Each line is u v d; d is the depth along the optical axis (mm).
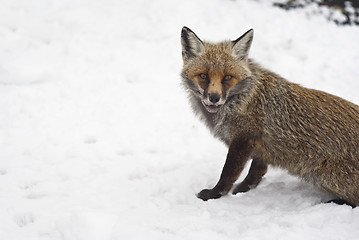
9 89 15539
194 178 9914
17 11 21375
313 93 8797
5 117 13516
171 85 16734
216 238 7008
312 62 18359
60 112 14141
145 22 21172
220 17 21422
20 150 11516
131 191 9172
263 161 9195
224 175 8859
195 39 8930
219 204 8445
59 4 22125
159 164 10875
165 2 22297
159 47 19484
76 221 7301
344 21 21188
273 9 21969
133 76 17297
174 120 14055
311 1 22234
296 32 20312
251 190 9391
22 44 18969
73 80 16578
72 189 9289
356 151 8039
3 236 7234
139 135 12883
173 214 8008
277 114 8625
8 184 9531
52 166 10594
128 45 19578
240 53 8891
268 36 19922
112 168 10555
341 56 18797
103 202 8594
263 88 8836
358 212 7723
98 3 22484
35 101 14766
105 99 15312
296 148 8469
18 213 8086
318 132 8266
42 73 16875
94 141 12469
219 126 9102
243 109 8664
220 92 8289
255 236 7039
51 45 19156
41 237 7207
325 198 8750
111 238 7086
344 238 6934
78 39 19734
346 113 8438
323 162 8195
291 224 7461
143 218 7816
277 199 8758
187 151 11844
